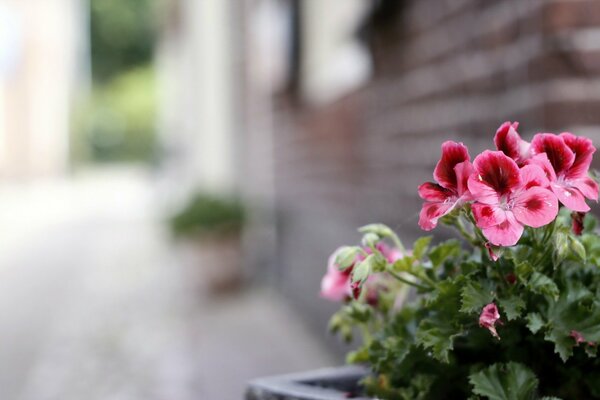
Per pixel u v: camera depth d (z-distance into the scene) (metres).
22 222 21.41
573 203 1.42
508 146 1.50
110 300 9.13
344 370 1.87
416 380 1.64
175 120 23.44
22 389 5.65
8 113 38.41
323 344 6.17
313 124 6.74
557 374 1.60
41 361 6.39
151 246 14.65
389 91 4.47
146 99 51.91
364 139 5.01
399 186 4.22
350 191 5.39
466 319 1.56
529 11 2.73
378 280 1.90
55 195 32.50
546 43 2.61
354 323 2.05
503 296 1.53
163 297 9.10
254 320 7.48
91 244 15.76
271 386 1.70
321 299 6.29
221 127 12.23
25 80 38.62
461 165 1.43
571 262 1.59
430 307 1.58
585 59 2.59
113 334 7.26
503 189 1.41
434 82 3.74
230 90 11.66
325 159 6.23
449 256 1.70
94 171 52.19
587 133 2.59
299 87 7.19
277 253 8.62
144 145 53.34
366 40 4.82
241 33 10.67
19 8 38.28
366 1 4.71
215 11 12.28
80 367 6.15
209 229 8.87
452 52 3.50
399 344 1.63
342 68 5.65
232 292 8.90
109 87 52.41
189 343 6.71
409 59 4.11
